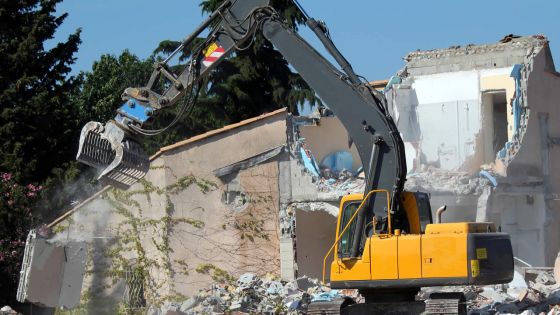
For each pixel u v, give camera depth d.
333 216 35.06
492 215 33.88
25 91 43.19
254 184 34.16
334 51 20.06
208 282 34.06
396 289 19.95
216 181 34.47
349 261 19.42
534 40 36.88
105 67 63.19
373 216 19.44
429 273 18.77
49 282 26.03
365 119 19.66
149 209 35.00
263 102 53.44
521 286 26.91
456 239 18.73
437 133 37.31
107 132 20.98
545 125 36.97
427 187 33.34
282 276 33.41
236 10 21.06
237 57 52.94
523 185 35.34
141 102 21.23
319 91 20.08
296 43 20.34
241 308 27.92
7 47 43.47
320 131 38.84
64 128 43.66
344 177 35.62
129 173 21.22
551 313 22.30
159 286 34.41
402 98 37.88
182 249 34.41
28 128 42.44
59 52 44.56
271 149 34.09
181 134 51.84
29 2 44.97
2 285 36.28
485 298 25.64
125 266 35.09
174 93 21.25
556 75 38.19
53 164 43.25
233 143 34.50
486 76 37.00
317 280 31.05
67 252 26.48
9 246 36.69
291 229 33.53
